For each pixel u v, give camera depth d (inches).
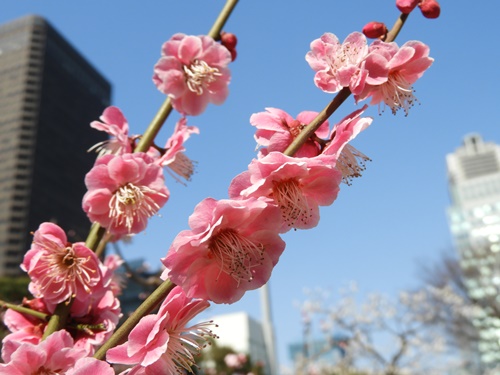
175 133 9.3
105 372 5.4
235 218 5.5
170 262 5.3
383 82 6.4
